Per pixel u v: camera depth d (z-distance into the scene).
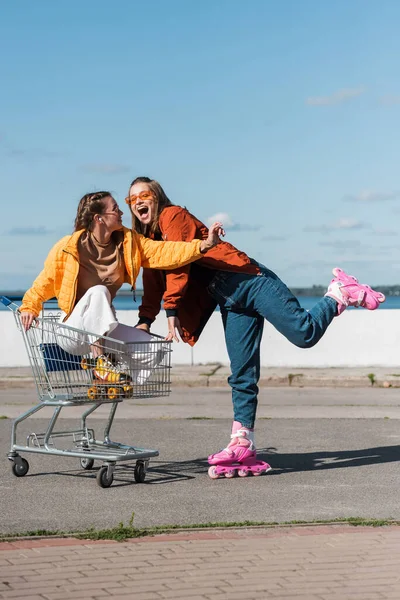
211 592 3.96
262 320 6.95
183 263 6.39
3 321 17.86
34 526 5.34
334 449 8.48
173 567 4.33
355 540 4.90
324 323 6.71
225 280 6.68
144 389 6.48
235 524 5.27
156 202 6.66
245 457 6.96
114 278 6.46
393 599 3.90
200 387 15.66
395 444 8.80
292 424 10.34
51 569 4.27
